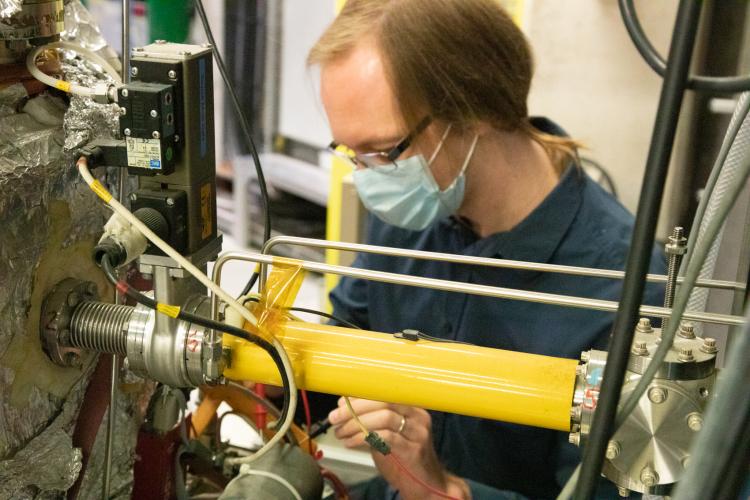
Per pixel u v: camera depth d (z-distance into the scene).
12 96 0.80
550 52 1.93
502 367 0.71
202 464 1.02
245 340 0.76
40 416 0.84
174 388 0.92
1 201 0.75
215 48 0.93
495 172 1.30
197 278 0.72
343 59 1.18
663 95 0.45
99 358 0.91
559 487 1.34
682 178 1.83
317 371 0.74
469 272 1.38
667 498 0.68
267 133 2.31
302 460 0.88
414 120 1.17
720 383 0.43
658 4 1.80
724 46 1.67
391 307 1.48
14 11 0.76
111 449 0.89
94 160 0.73
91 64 0.95
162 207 0.71
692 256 0.67
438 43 1.14
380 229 1.51
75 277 0.88
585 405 0.68
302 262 0.77
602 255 1.30
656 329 0.74
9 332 0.78
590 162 1.96
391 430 1.09
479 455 1.37
